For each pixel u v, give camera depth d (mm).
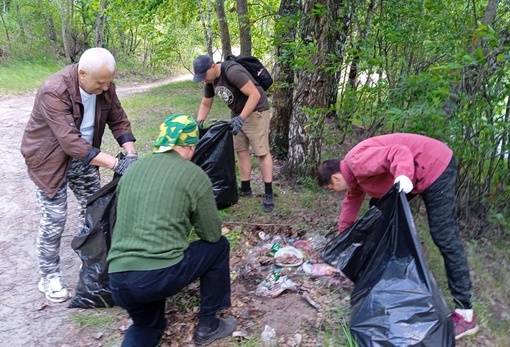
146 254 2418
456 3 4203
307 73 5090
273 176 5652
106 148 7312
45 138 3041
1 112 10398
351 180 3125
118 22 13938
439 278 3627
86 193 3518
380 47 4719
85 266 3221
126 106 11812
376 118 4473
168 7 12430
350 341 2621
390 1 4562
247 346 2764
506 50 3635
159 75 25609
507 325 3354
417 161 2938
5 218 4820
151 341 2725
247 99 4461
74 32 23531
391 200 2754
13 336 3010
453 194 2971
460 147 3920
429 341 2412
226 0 13547
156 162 2562
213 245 2707
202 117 4867
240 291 3336
